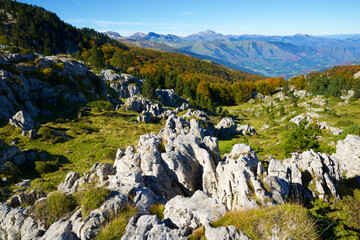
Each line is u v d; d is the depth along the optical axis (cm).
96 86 10150
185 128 3962
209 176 1906
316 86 15238
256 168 1666
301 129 3256
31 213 1266
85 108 7812
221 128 7969
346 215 1243
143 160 1886
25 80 6475
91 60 13362
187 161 2028
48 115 6506
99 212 1096
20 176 3078
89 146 4722
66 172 3431
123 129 6325
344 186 1788
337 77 16362
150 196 1362
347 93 13462
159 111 8875
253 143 5412
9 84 5784
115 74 12081
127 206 1171
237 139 6359
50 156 4000
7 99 5353
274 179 1388
